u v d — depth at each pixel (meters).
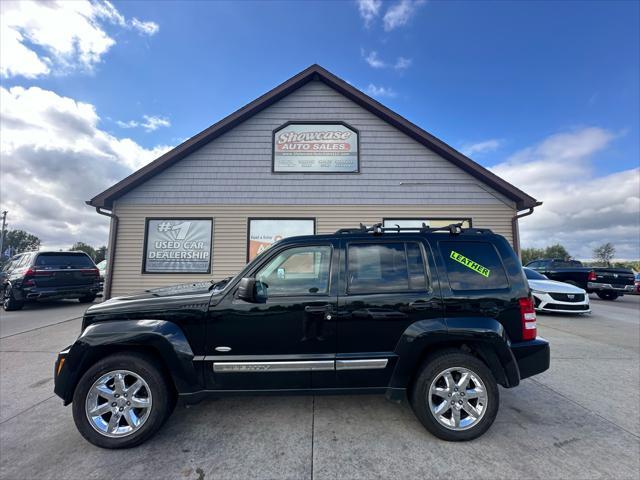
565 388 3.80
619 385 3.89
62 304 11.16
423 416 2.76
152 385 2.70
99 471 2.36
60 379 2.72
